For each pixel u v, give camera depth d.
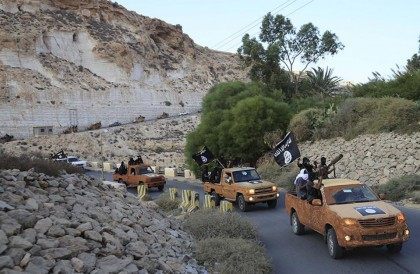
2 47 98.06
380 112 27.69
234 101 38.88
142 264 8.75
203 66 150.12
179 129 94.94
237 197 20.27
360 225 10.44
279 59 51.03
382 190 20.47
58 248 7.87
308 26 50.72
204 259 10.88
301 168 14.79
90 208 10.93
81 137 77.19
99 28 125.69
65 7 125.88
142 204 14.69
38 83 96.31
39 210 9.31
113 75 114.25
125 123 101.50
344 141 28.80
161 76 127.00
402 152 23.67
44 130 86.38
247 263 10.20
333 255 11.09
